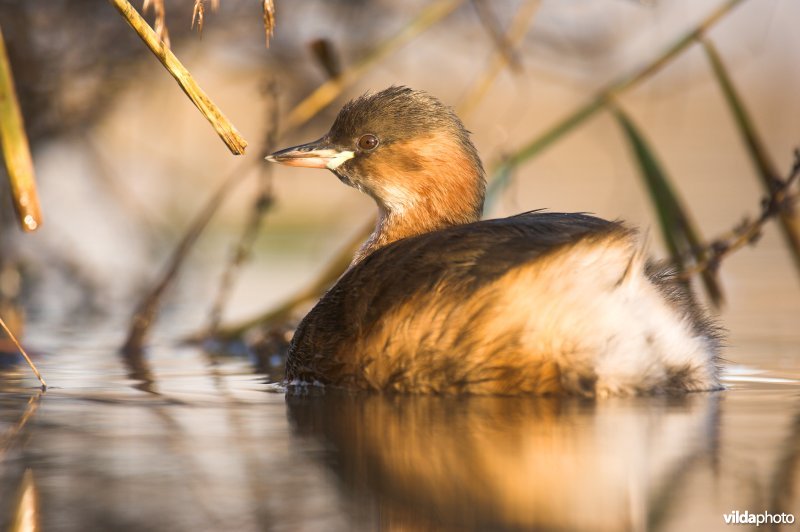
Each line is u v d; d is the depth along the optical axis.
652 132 37.53
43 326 15.77
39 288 19.88
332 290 10.57
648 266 9.86
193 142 24.53
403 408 9.12
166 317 16.88
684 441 7.89
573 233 9.42
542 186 29.77
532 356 9.21
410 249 9.91
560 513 6.32
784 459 7.39
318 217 27.86
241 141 8.94
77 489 6.75
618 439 7.93
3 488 6.77
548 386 9.29
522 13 14.42
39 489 6.74
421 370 9.60
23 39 16.38
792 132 33.84
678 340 9.30
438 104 11.84
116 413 9.11
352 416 8.84
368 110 11.84
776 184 12.08
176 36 16.98
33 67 16.61
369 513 6.29
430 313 9.46
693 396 9.55
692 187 30.47
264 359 13.02
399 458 7.44
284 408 9.29
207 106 8.90
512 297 9.19
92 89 17.59
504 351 9.26
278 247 24.59
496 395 9.42
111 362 12.58
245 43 17.42
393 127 11.76
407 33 14.30
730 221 24.28
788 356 12.34
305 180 29.33
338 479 6.97
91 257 21.20
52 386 10.66
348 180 12.05
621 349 9.05
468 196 11.77
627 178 30.89
